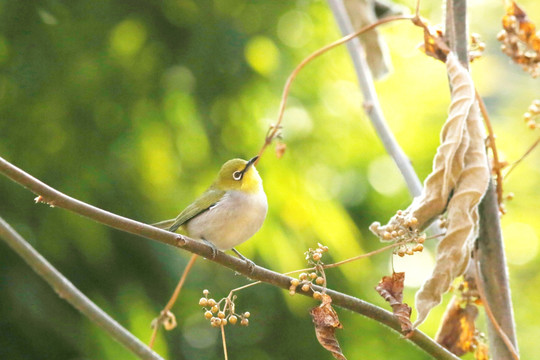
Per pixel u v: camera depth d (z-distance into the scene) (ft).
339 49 45.62
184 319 43.29
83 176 41.42
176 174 43.29
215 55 42.88
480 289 18.92
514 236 54.80
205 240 25.21
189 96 43.37
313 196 42.93
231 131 43.68
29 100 41.42
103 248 41.96
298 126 45.11
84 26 42.32
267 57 44.11
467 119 18.85
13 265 41.34
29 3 41.73
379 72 28.19
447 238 18.20
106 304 41.78
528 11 66.03
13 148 41.34
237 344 45.11
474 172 18.44
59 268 42.50
